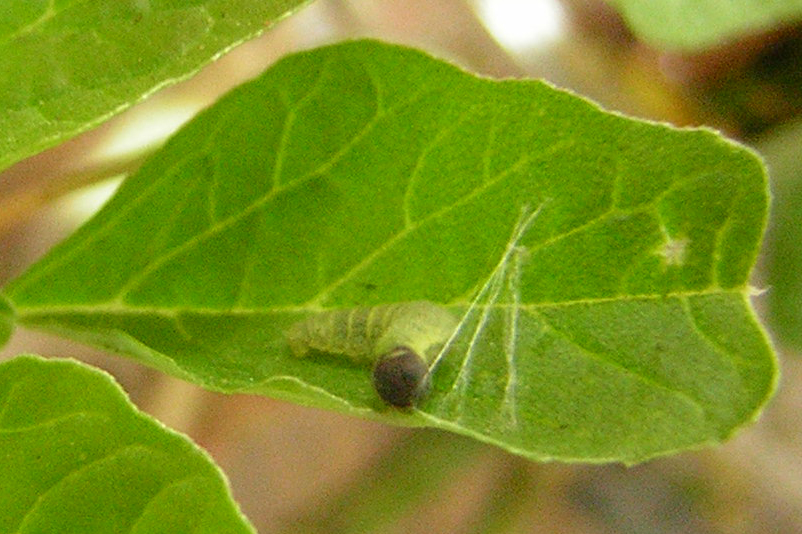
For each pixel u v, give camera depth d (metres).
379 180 0.10
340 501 0.14
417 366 0.10
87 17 0.10
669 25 0.11
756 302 0.12
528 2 0.14
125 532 0.10
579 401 0.10
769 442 0.15
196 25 0.10
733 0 0.11
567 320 0.10
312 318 0.10
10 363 0.10
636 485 0.16
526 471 0.14
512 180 0.10
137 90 0.10
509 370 0.10
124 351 0.10
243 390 0.10
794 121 0.13
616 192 0.10
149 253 0.11
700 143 0.10
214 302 0.11
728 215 0.10
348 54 0.10
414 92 0.10
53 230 0.16
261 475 0.16
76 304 0.11
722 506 0.15
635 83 0.13
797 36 0.13
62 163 0.15
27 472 0.10
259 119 0.10
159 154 0.11
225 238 0.11
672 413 0.10
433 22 0.16
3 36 0.10
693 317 0.10
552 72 0.13
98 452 0.10
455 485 0.16
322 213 0.10
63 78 0.10
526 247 0.10
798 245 0.12
